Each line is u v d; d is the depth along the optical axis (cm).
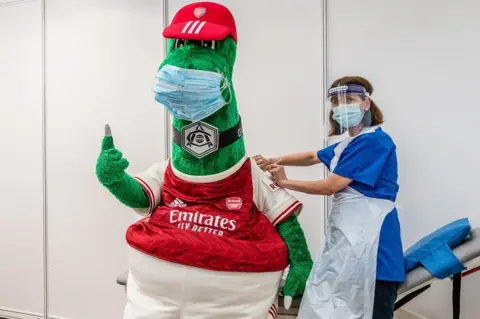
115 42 249
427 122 202
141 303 140
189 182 143
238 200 142
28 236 268
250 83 225
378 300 143
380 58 206
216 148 140
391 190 151
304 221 220
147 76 243
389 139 153
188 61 129
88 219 255
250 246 135
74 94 257
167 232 136
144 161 244
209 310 134
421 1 201
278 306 160
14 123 271
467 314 201
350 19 210
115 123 249
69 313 259
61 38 260
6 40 272
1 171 273
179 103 129
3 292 273
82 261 256
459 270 146
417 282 147
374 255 140
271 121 223
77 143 257
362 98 153
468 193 197
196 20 140
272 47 222
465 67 196
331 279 145
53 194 262
